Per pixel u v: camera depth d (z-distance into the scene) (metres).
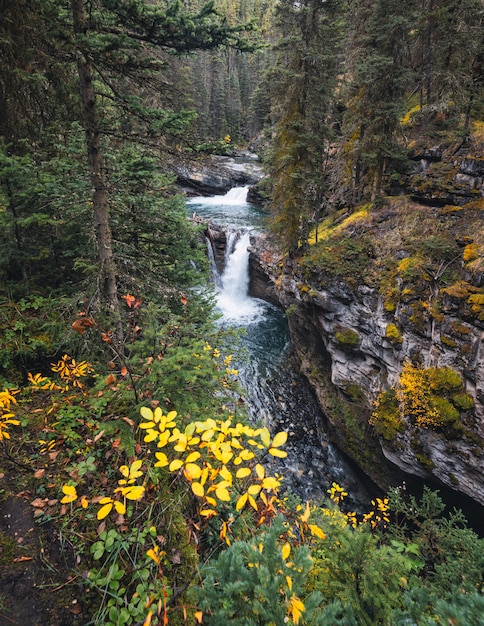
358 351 12.44
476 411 8.77
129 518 3.24
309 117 14.49
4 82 6.32
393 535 6.31
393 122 13.45
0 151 5.52
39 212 6.31
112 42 4.40
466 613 1.64
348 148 16.50
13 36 6.03
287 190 15.45
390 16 12.27
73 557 2.97
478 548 4.68
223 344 5.18
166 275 7.71
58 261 7.12
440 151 13.43
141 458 3.68
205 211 33.19
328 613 1.82
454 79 12.77
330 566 3.63
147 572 2.83
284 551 1.97
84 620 2.62
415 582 4.08
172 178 8.30
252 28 4.71
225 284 25.25
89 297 5.74
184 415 3.70
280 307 23.17
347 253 13.12
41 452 3.88
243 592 1.98
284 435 2.13
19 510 3.28
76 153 6.44
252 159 49.47
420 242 11.58
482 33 12.70
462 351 9.08
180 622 2.60
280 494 7.00
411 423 9.90
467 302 9.19
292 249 16.03
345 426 12.58
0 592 2.72
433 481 9.92
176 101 5.70
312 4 13.12
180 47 5.12
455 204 11.99
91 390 3.94
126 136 5.35
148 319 4.38
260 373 16.52
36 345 5.45
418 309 10.30
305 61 13.83
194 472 2.08
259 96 43.94
